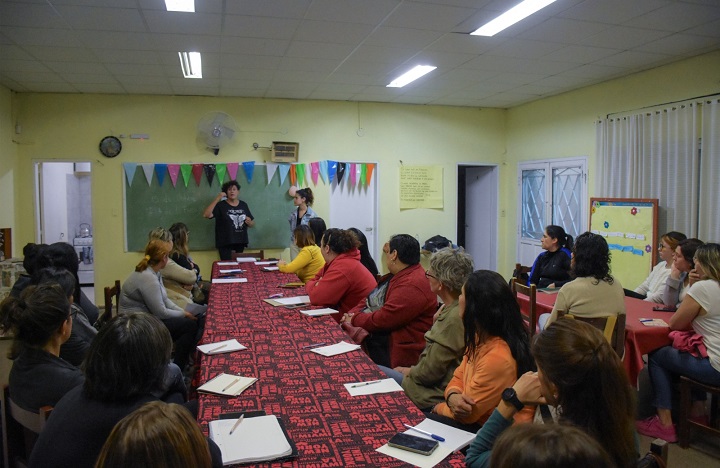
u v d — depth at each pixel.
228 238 6.64
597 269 2.97
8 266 5.15
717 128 4.67
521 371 1.80
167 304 3.79
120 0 3.51
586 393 1.20
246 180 6.96
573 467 0.73
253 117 6.91
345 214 7.38
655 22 3.99
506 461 0.78
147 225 6.68
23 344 1.83
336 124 7.20
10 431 1.85
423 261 7.67
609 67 5.34
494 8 3.69
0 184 5.80
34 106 6.29
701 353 2.87
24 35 4.21
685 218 4.99
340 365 2.17
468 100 7.20
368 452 1.44
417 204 7.60
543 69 5.43
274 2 3.56
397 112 7.43
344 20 3.93
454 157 7.71
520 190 7.62
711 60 4.79
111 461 0.89
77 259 3.21
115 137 6.51
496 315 1.82
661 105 5.25
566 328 1.29
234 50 4.71
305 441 1.50
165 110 6.64
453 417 1.86
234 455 1.38
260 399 1.81
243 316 3.05
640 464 1.25
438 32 4.23
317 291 3.41
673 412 3.28
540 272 4.87
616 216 5.62
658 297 3.79
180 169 6.69
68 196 8.31
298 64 5.21
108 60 4.97
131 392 1.42
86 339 2.57
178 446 0.90
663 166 5.21
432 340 2.17
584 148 6.36
